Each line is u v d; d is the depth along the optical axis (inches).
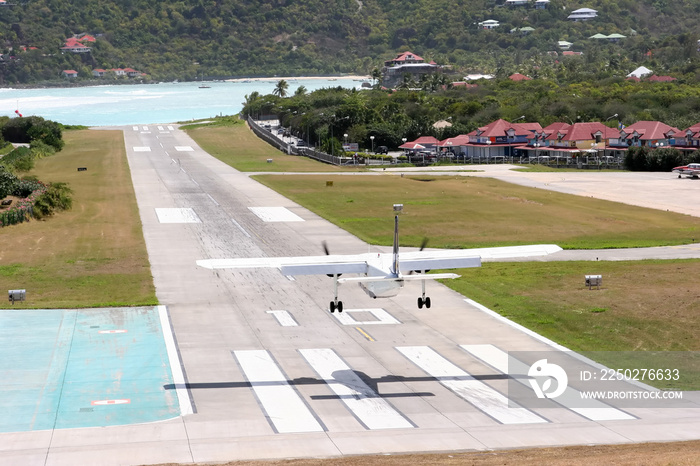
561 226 3570.4
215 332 1993.1
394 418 1450.5
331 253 2957.7
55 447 1315.2
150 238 3280.0
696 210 3998.5
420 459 1222.9
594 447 1288.1
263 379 1658.5
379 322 2076.8
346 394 1571.1
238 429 1398.9
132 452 1294.3
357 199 4372.5
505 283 2481.5
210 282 2524.6
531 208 4060.0
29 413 1469.0
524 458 1203.2
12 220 3553.2
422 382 1638.8
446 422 1429.6
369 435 1369.3
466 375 1678.2
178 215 3850.9
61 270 2696.9
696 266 2669.8
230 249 3048.7
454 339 1925.4
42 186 4220.0
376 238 3265.3
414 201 4301.2
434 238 3282.5
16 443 1331.2
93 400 1537.9
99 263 2807.6
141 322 2078.0
